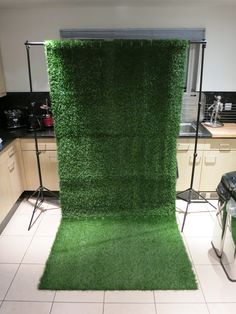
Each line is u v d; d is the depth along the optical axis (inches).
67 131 107.5
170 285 86.0
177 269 92.2
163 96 103.3
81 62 98.2
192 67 135.3
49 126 132.6
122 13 125.7
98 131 107.8
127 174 114.4
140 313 77.3
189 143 125.3
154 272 90.9
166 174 114.7
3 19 126.9
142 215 120.3
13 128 132.0
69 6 122.2
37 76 135.9
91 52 97.0
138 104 104.2
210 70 135.0
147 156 111.7
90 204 118.8
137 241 105.8
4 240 107.0
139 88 102.1
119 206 119.7
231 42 130.5
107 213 120.4
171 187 116.6
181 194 135.2
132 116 105.7
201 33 128.2
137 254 99.1
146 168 113.6
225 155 127.0
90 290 84.6
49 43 95.5
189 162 128.6
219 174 130.6
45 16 126.4
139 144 110.0
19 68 134.6
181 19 126.7
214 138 123.6
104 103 103.9
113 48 96.6
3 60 133.0
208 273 90.9
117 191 117.1
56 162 129.0
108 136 108.7
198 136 121.9
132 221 117.6
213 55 132.6
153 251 100.4
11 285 86.3
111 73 100.0
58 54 97.1
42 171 131.0
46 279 88.0
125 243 104.8
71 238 107.6
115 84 101.4
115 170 113.8
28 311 77.9
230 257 87.3
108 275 89.8
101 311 77.9
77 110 104.6
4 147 111.1
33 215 119.6
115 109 104.7
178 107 105.2
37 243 105.6
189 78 137.0
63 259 96.7
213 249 101.7
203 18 126.6
